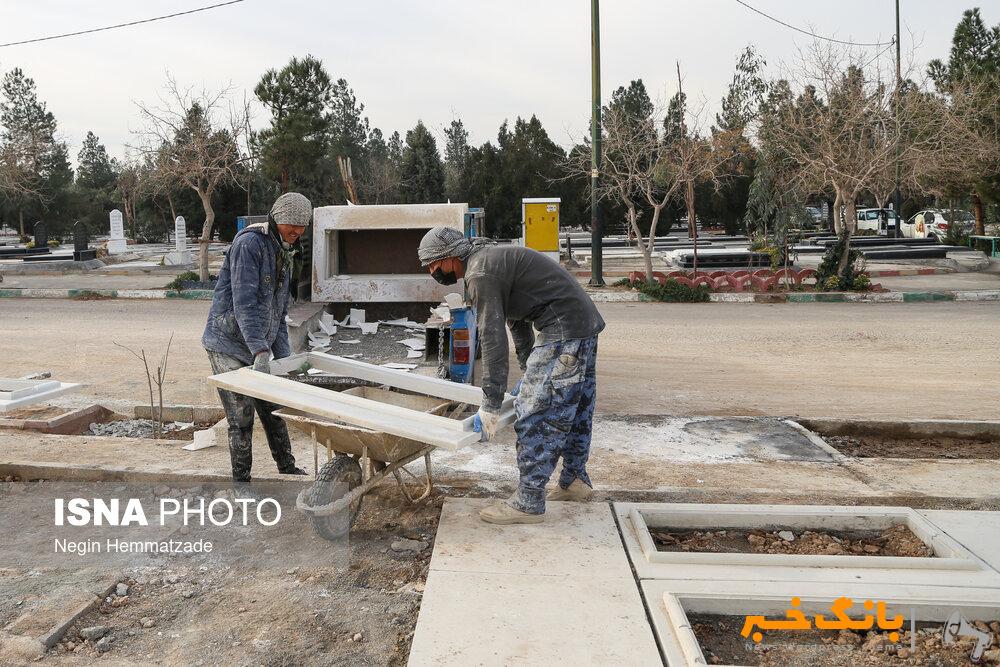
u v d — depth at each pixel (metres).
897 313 15.05
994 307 15.75
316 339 7.48
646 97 52.25
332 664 3.27
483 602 3.58
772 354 10.82
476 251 4.19
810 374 9.45
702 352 10.98
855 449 6.60
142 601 3.80
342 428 4.15
